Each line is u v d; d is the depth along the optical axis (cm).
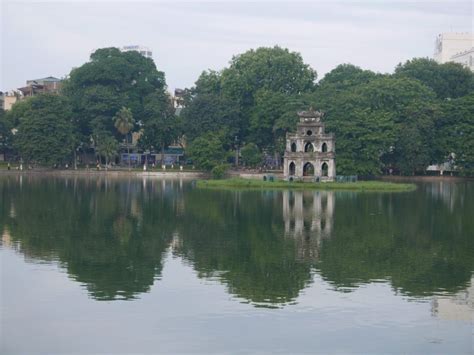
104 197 13725
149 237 8712
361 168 18875
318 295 5978
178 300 5812
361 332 5097
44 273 6694
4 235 8769
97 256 7500
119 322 5269
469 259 7462
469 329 5169
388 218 10606
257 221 10156
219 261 7269
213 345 4844
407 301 5822
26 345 4825
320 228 9525
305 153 17700
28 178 19638
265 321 5312
